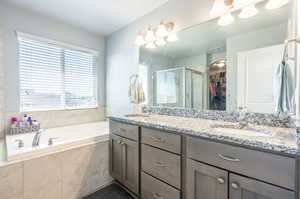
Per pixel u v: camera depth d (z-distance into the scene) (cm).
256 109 133
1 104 197
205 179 104
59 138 218
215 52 160
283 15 121
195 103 176
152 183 140
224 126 129
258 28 134
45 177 146
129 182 167
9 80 203
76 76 273
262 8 132
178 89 192
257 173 81
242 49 143
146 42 224
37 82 230
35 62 227
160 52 211
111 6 203
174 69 195
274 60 125
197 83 174
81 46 272
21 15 210
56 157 154
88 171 178
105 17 232
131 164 164
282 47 121
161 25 188
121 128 178
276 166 75
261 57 132
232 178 90
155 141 138
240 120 130
